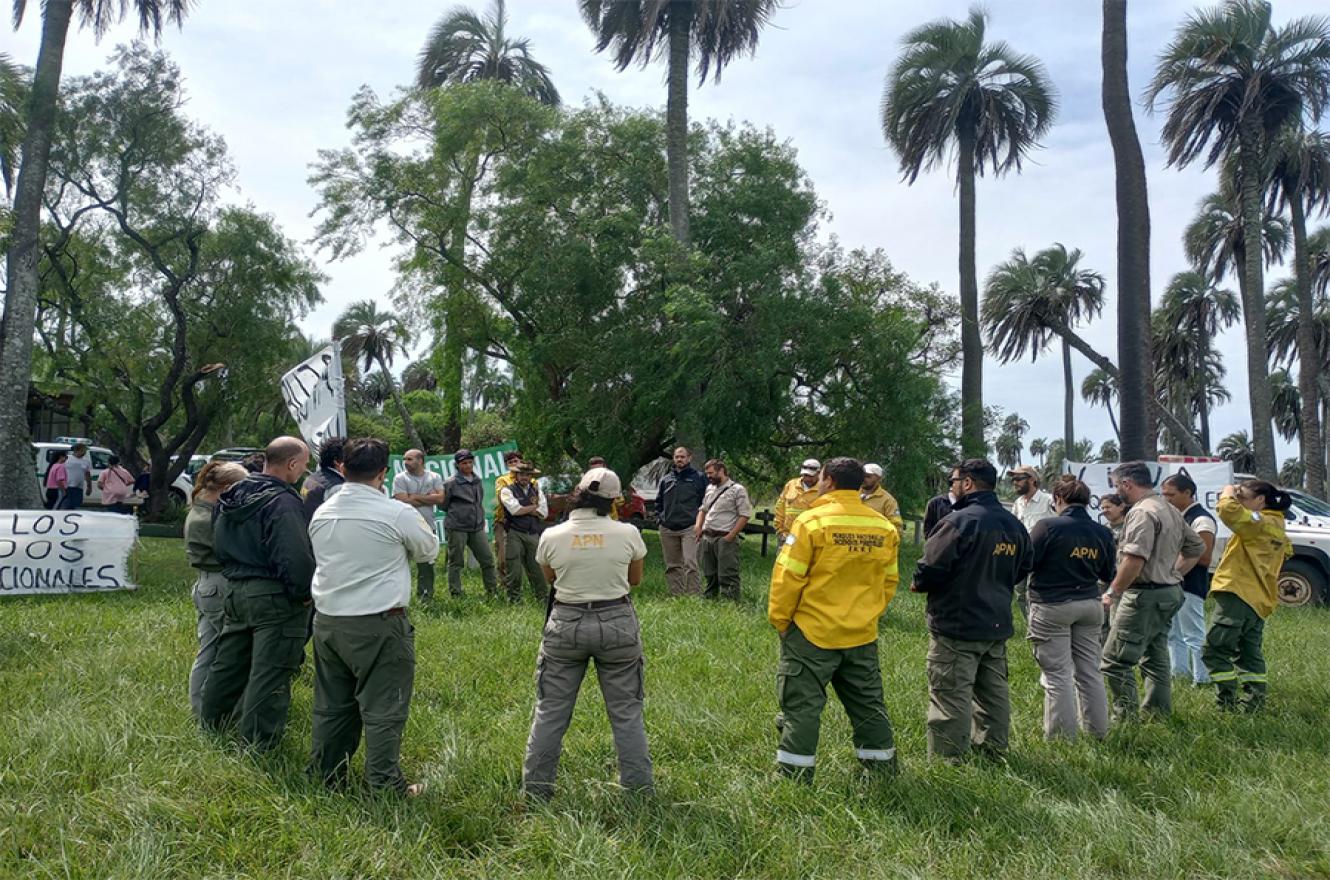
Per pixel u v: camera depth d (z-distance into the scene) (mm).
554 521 14312
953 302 23547
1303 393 28703
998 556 5125
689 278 18047
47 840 3768
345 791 4359
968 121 24688
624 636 4438
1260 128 23344
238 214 23109
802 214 20188
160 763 4500
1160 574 6133
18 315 14852
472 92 20219
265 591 4738
